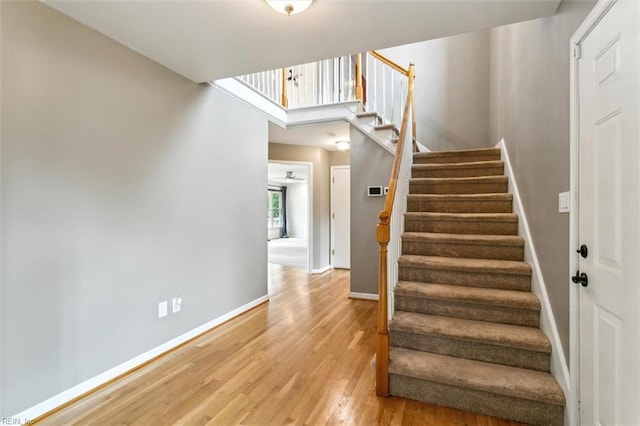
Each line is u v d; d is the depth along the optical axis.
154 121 2.60
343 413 1.90
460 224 3.02
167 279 2.73
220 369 2.42
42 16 1.85
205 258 3.15
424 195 3.35
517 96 2.93
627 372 1.20
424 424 1.79
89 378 2.12
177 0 1.75
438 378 1.94
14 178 1.75
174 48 2.31
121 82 2.32
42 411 1.87
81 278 2.08
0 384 1.70
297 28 2.03
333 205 6.44
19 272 1.77
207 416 1.88
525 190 2.65
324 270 6.25
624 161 1.22
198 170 3.06
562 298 1.81
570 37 1.71
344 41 2.20
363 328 3.25
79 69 2.05
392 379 2.06
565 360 1.77
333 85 4.48
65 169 1.99
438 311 2.42
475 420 1.82
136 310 2.46
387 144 4.11
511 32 3.17
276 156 5.62
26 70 1.79
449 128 4.91
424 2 1.77
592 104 1.47
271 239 13.41
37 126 1.84
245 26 2.01
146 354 2.54
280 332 3.14
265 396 2.07
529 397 1.76
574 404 1.62
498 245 2.68
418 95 5.04
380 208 4.23
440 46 4.96
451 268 2.55
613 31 1.29
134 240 2.44
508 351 2.03
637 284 1.15
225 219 3.43
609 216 1.33
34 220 1.84
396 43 2.22
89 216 2.13
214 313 3.27
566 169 1.76
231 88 3.49
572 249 1.65
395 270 2.59
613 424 1.29
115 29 2.08
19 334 1.78
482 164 3.57
